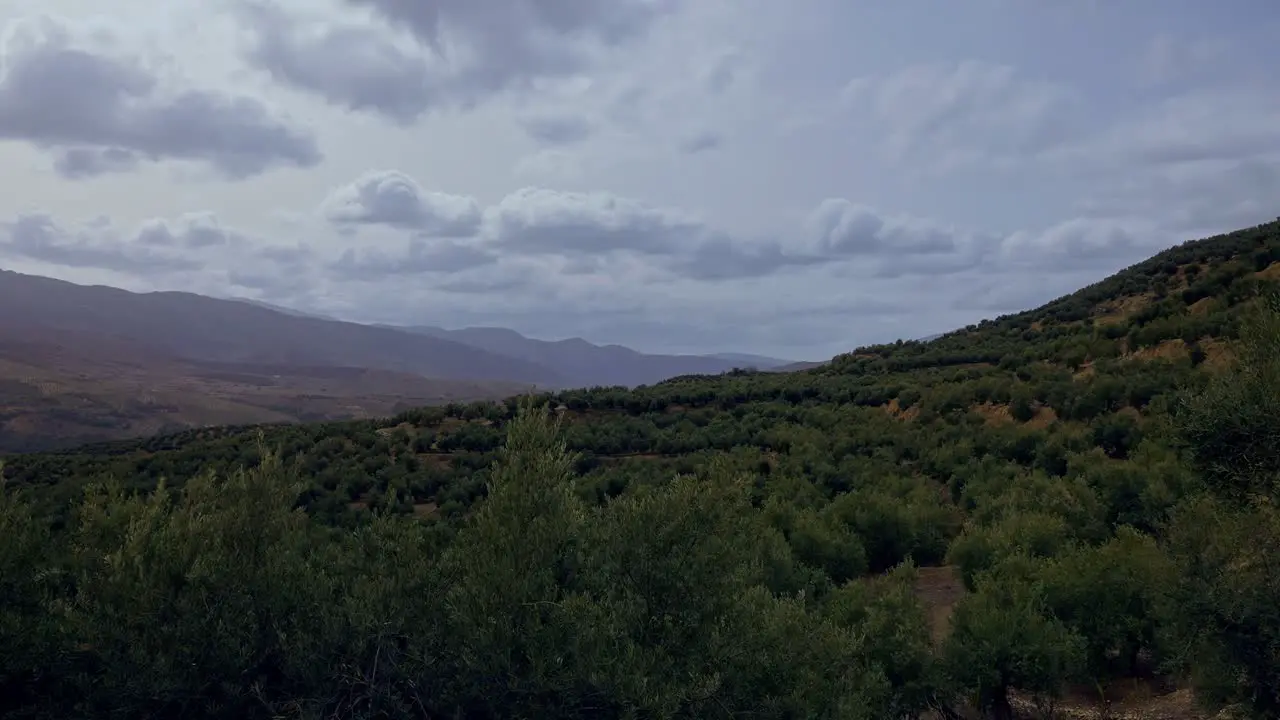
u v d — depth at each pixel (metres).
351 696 9.37
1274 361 11.09
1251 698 11.38
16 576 9.81
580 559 9.60
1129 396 37.97
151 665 8.86
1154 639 17.03
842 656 10.89
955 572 25.08
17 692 9.48
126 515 10.77
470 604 9.05
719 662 8.91
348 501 29.45
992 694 16.12
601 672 8.52
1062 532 23.56
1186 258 63.38
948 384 51.25
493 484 9.84
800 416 51.19
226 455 34.59
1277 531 10.90
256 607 9.58
